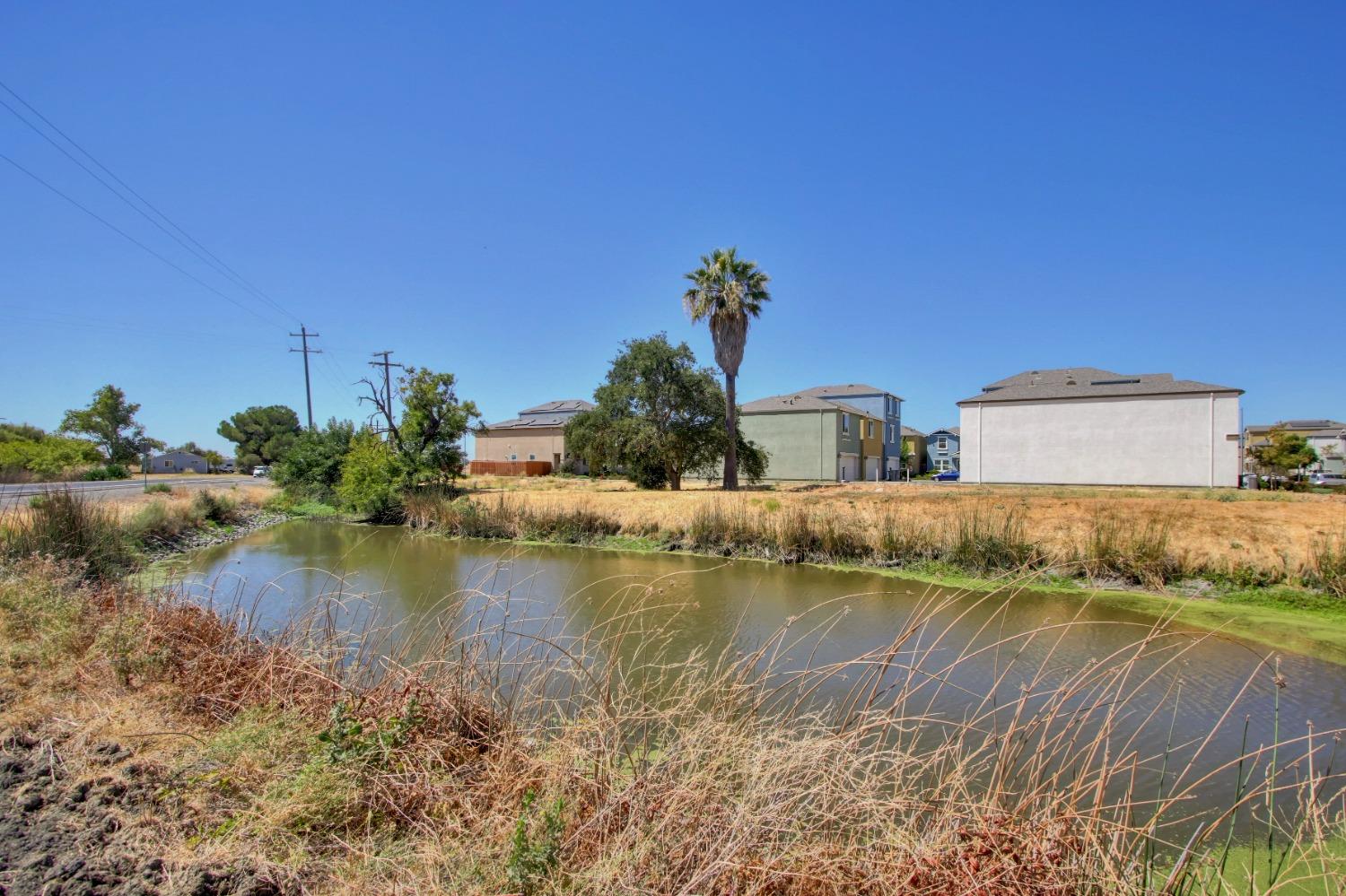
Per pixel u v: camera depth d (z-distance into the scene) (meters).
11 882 2.34
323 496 29.02
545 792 3.06
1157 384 31.23
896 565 13.15
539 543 17.53
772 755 3.04
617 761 3.44
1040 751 3.35
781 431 41.59
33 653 4.88
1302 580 10.30
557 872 2.46
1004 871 2.48
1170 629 8.54
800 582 11.86
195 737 3.67
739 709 4.09
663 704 5.03
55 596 5.94
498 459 54.09
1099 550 11.52
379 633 6.72
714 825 2.71
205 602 8.26
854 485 32.16
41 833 2.67
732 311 27.45
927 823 2.99
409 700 3.90
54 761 3.34
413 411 29.58
